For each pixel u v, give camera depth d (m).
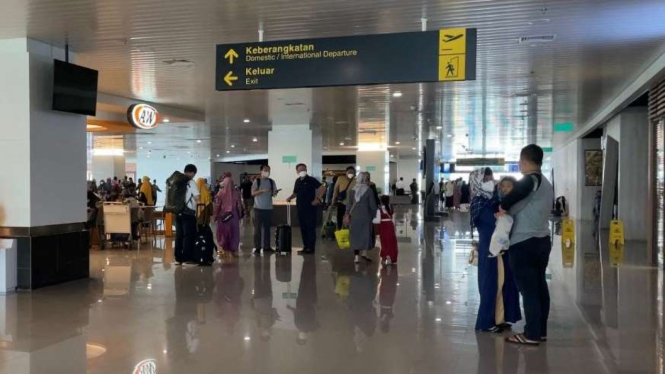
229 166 48.62
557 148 29.05
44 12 6.44
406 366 4.27
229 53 6.75
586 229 16.77
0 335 5.10
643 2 6.07
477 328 5.31
